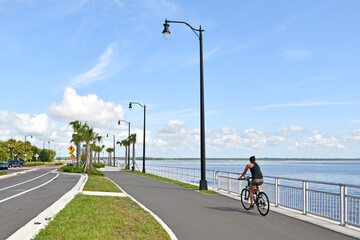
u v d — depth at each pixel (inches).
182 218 398.0
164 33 783.7
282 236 312.3
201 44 802.8
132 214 404.2
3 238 285.4
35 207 461.1
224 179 724.0
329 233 327.3
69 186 800.9
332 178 3376.0
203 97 786.2
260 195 434.0
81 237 279.0
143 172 1722.4
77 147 1690.5
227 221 380.8
